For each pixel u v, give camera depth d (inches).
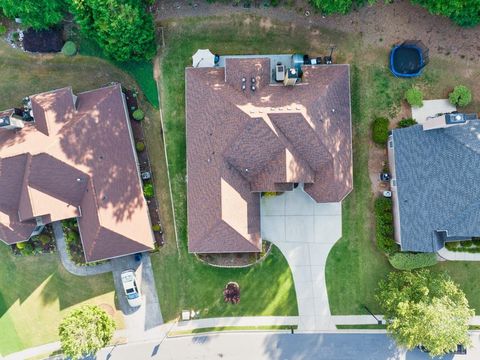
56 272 1707.7
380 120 1635.1
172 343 1722.4
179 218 1695.4
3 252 1704.0
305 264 1701.5
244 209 1547.7
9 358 1721.2
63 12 1631.4
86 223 1582.2
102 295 1710.1
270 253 1699.1
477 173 1450.5
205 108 1539.1
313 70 1590.8
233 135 1470.2
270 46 1673.2
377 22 1654.8
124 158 1609.3
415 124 1610.5
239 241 1544.0
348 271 1694.1
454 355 1689.2
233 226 1505.9
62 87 1690.5
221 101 1498.5
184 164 1691.7
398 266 1628.9
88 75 1688.0
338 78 1551.4
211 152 1524.4
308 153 1529.3
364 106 1667.1
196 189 1560.0
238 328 1716.3
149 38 1569.9
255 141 1475.1
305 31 1665.8
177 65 1675.7
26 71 1689.2
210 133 1529.3
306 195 1688.0
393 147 1585.9
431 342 1464.1
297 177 1520.7
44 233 1688.0
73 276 1707.7
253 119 1430.9
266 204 1695.4
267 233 1696.6
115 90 1604.3
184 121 1684.3
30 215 1531.7
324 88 1518.2
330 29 1664.6
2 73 1688.0
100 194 1541.6
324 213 1690.5
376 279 1686.8
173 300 1715.1
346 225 1688.0
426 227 1533.0
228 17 1668.3
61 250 1700.3
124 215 1579.7
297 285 1706.4
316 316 1710.1
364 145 1672.0
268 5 1659.7
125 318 1717.5
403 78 1659.7
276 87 1558.8
